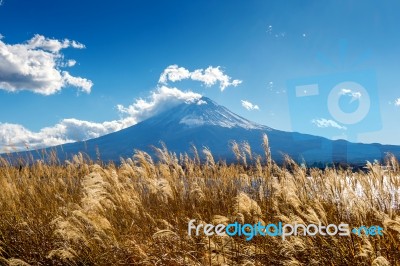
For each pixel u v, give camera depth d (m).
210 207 6.39
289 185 5.97
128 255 5.10
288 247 4.58
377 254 4.16
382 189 5.14
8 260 4.89
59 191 7.62
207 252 4.92
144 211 6.08
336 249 4.57
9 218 6.32
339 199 5.27
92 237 4.99
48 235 5.81
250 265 4.52
